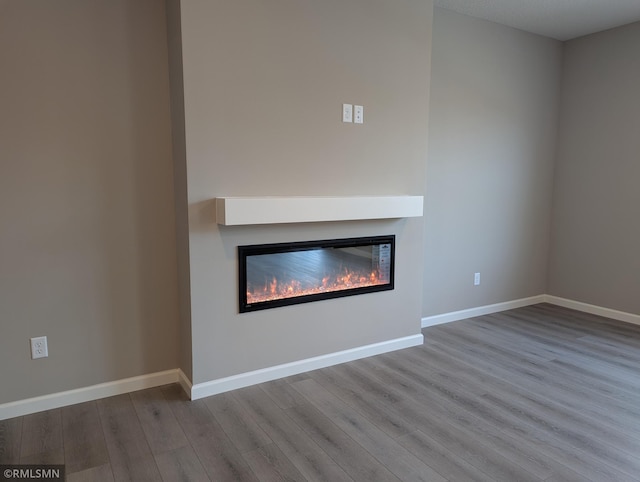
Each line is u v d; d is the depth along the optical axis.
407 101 3.24
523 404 2.58
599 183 4.32
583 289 4.52
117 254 2.61
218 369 2.68
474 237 4.19
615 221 4.23
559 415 2.46
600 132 4.29
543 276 4.81
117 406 2.53
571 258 4.61
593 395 2.70
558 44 4.50
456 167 3.97
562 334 3.80
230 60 2.53
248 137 2.63
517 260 4.56
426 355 3.31
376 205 3.02
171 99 2.63
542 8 3.67
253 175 2.67
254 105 2.63
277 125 2.72
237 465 2.00
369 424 2.35
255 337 2.79
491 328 3.96
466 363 3.17
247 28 2.56
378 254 3.27
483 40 3.96
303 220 2.72
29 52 2.29
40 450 2.11
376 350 3.31
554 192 4.73
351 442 2.18
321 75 2.85
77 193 2.47
